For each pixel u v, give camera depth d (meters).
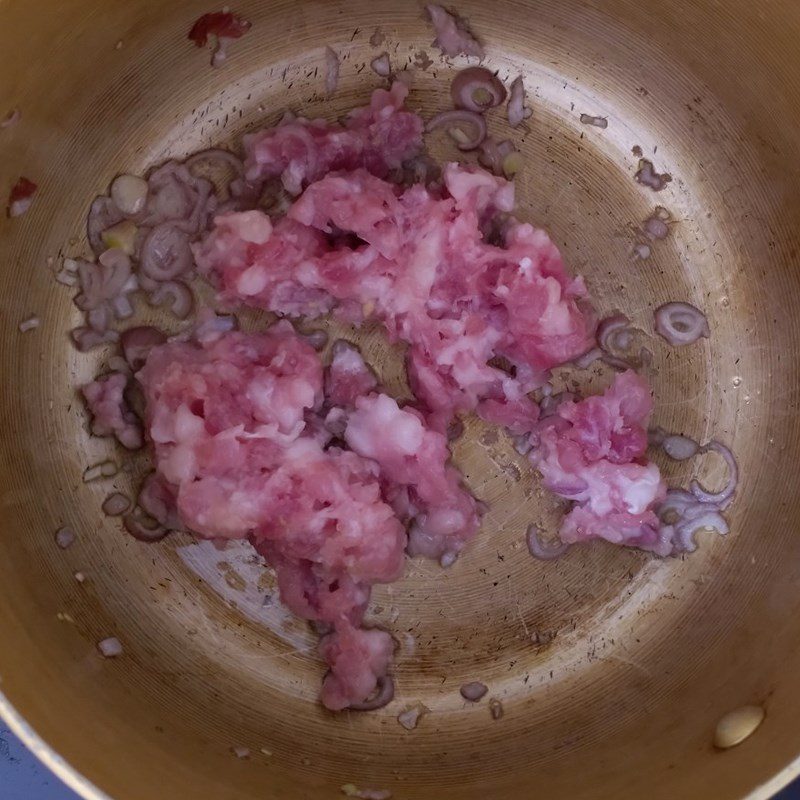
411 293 0.23
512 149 0.25
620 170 0.25
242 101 0.25
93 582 0.24
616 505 0.24
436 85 0.25
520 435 0.25
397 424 0.23
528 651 0.25
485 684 0.25
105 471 0.24
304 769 0.24
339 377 0.24
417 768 0.24
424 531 0.24
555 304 0.23
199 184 0.25
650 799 0.21
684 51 0.24
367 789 0.23
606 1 0.24
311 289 0.24
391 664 0.25
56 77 0.22
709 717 0.23
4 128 0.22
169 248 0.25
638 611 0.25
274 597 0.24
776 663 0.23
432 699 0.25
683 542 0.25
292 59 0.25
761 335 0.25
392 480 0.24
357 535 0.23
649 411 0.25
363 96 0.25
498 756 0.24
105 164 0.24
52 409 0.24
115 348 0.24
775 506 0.24
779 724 0.22
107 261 0.24
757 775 0.20
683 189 0.25
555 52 0.25
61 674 0.22
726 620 0.24
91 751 0.21
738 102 0.24
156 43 0.23
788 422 0.25
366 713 0.24
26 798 0.25
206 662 0.24
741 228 0.25
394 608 0.25
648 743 0.23
